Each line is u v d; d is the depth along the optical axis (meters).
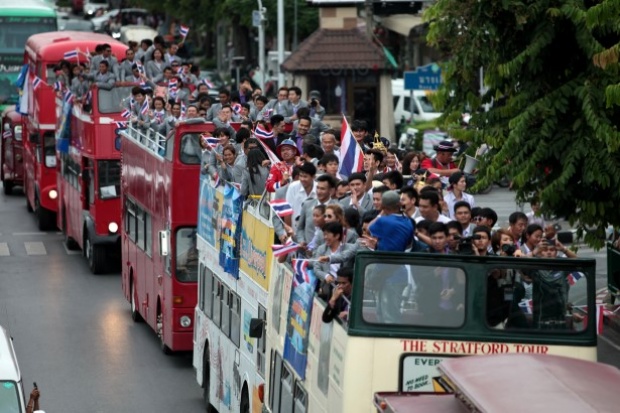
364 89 157.50
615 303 81.31
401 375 40.41
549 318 41.22
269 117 78.31
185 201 79.06
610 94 57.19
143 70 108.00
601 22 58.75
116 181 107.81
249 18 186.38
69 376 78.50
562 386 32.31
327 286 45.22
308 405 46.06
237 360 63.38
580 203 62.59
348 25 158.50
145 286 88.25
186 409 71.62
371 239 44.06
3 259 116.88
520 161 62.41
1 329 54.12
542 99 61.88
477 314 40.78
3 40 165.75
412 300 40.69
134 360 82.44
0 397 49.50
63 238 126.94
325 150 60.50
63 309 96.88
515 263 41.06
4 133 154.25
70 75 121.56
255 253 59.75
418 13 171.62
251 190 62.78
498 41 64.69
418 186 53.75
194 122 78.38
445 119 68.56
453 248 45.25
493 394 32.31
